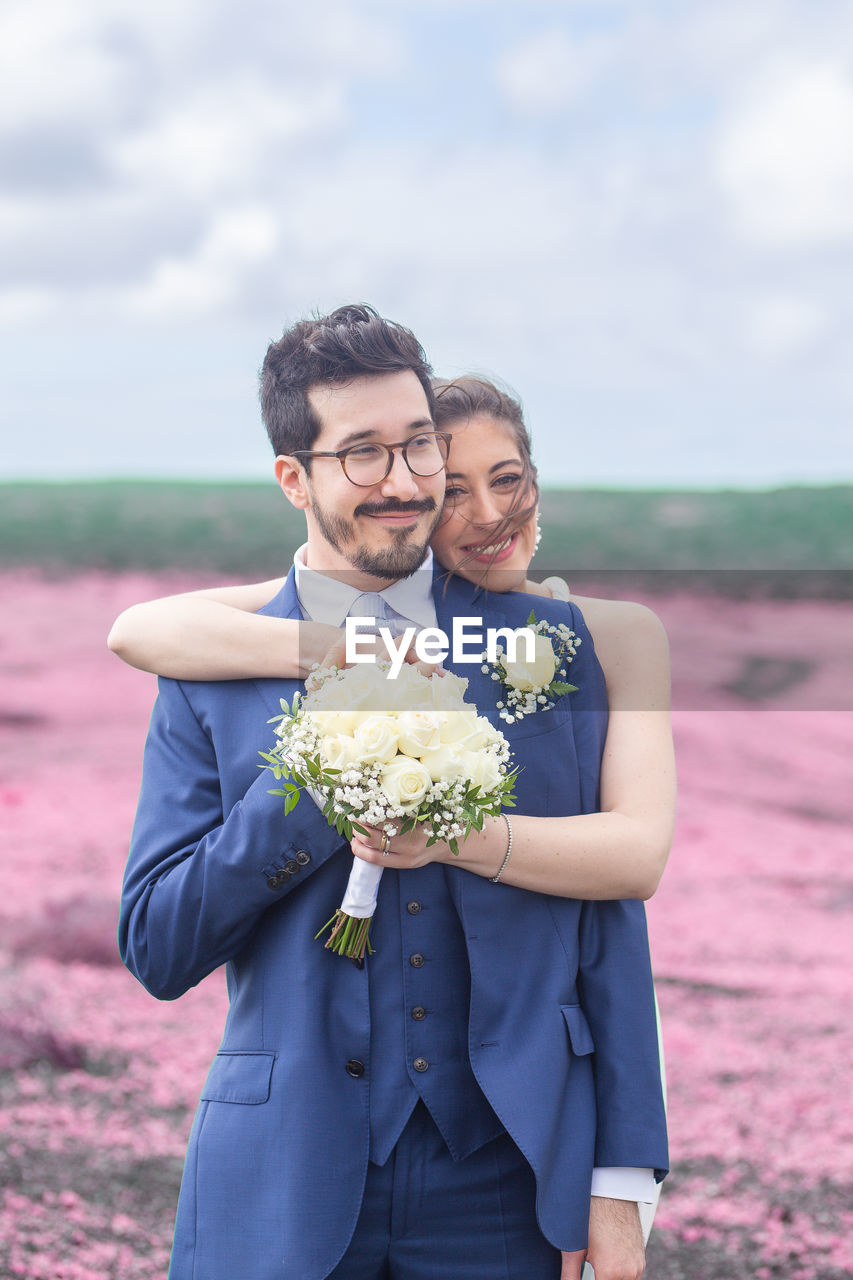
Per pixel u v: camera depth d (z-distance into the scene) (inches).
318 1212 68.1
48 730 389.7
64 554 476.4
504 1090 70.7
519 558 88.8
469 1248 71.4
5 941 257.8
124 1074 217.6
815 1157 196.5
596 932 78.2
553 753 78.3
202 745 77.9
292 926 74.0
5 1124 199.3
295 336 77.0
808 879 307.0
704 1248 173.8
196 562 466.0
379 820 67.1
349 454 74.1
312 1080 70.3
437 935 74.0
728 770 368.5
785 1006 243.9
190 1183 72.3
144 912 74.3
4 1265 161.6
